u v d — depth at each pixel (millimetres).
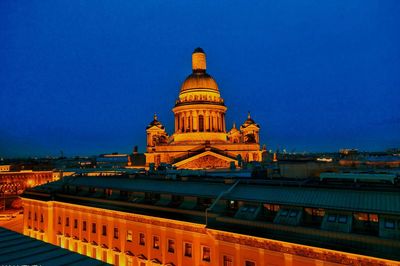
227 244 35594
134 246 46094
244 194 38719
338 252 27672
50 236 60250
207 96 117125
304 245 29500
